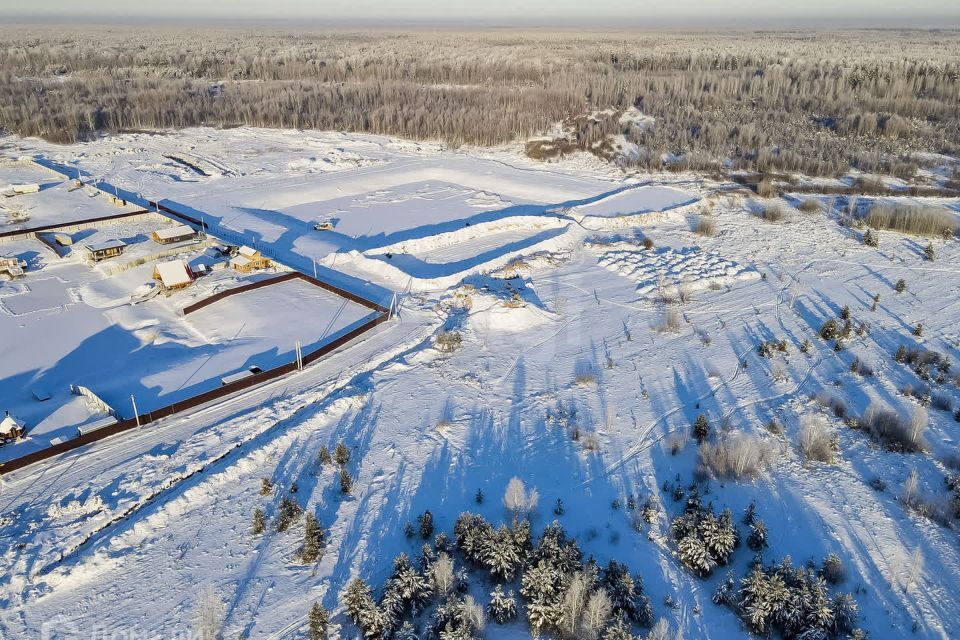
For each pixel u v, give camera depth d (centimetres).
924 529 3853
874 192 10662
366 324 5791
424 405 4866
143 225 8262
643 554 3659
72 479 3912
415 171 11600
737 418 4853
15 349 5381
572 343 5869
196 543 3578
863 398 5116
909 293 7031
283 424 4538
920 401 5075
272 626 3131
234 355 5309
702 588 3472
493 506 3931
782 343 5753
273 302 6234
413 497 3972
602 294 6919
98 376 4994
